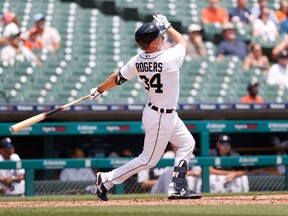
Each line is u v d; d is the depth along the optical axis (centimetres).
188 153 3153
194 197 3269
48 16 6619
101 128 4788
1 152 4656
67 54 6269
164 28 3027
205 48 6556
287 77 6506
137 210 2606
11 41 6100
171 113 3030
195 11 6912
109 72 6219
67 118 5516
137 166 3089
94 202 3238
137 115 5656
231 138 6019
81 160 4538
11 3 6688
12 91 5878
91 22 6638
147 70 2989
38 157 5641
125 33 6612
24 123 3045
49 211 2586
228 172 4684
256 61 6562
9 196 4328
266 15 6888
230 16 6875
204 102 5841
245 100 6059
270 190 4834
